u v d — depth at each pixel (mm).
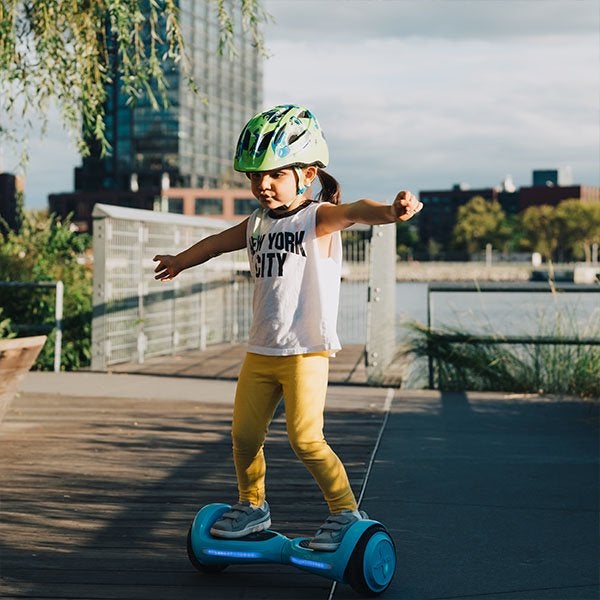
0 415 3719
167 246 12578
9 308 11273
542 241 138250
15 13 7688
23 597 3486
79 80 8203
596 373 9062
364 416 7816
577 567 3936
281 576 3766
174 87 110000
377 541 3529
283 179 3482
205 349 13539
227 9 7922
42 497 5020
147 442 6590
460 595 3586
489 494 5184
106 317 10953
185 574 3779
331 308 3537
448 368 9539
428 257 152125
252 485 3744
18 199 12703
